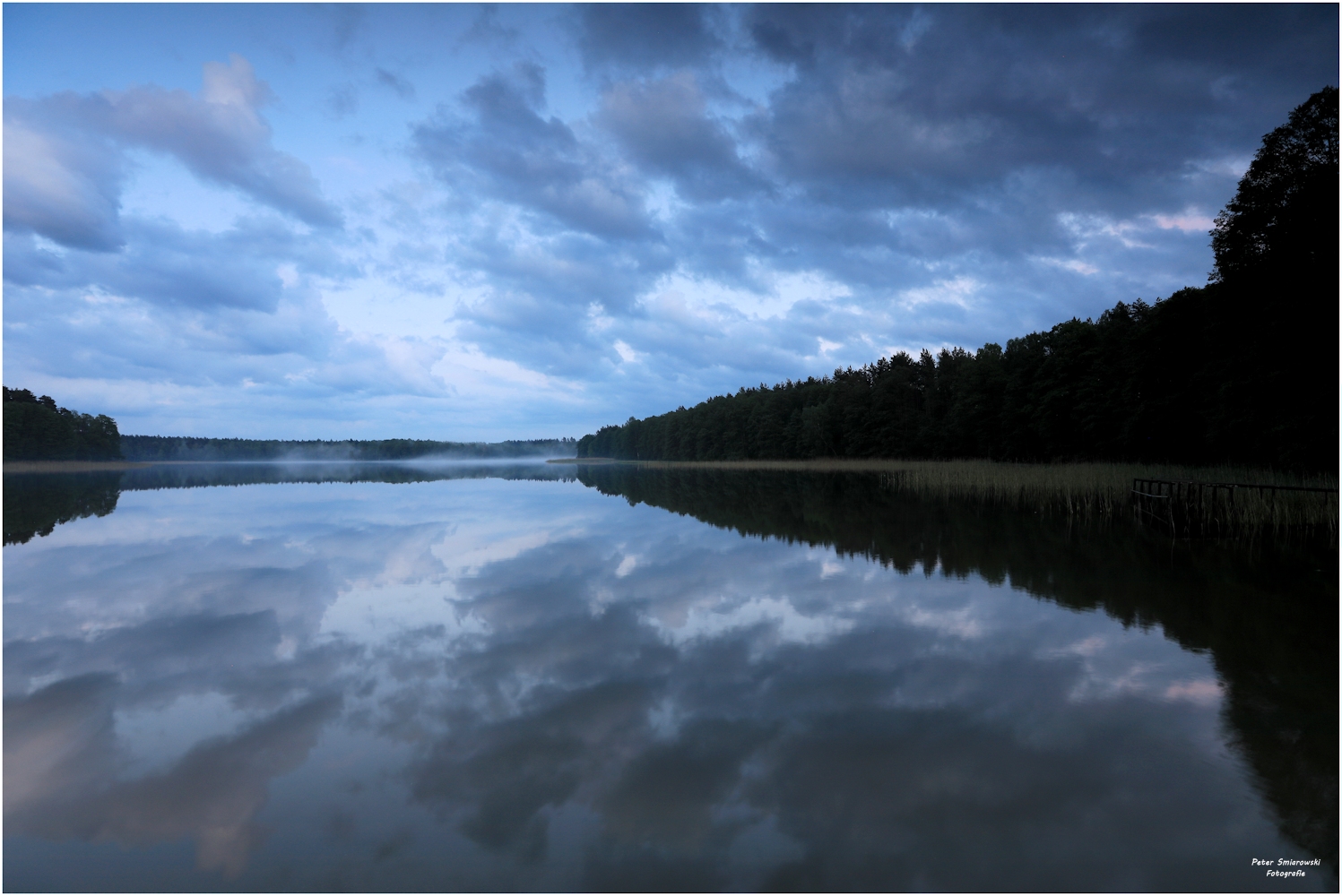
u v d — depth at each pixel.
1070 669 7.57
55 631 9.48
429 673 7.65
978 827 4.52
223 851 4.32
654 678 7.40
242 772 5.37
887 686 7.09
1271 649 8.23
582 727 6.15
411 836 4.46
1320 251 21.91
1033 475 32.12
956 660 7.89
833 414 80.38
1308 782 5.07
